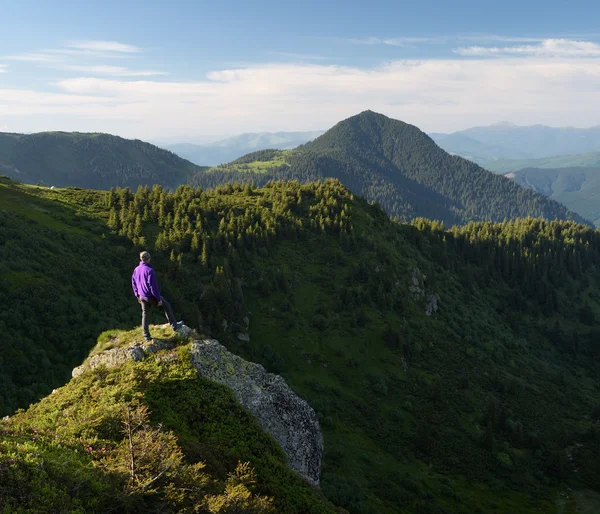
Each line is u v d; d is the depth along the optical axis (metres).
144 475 12.04
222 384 20.67
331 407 98.25
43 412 17.09
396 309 138.12
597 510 83.56
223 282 114.12
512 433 105.94
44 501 10.13
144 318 20.98
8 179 162.88
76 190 167.00
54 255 101.00
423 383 115.69
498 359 142.88
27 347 73.56
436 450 93.94
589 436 111.12
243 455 17.53
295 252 148.62
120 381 18.50
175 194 165.62
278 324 120.06
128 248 122.62
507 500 83.25
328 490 61.66
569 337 192.75
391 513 65.50
